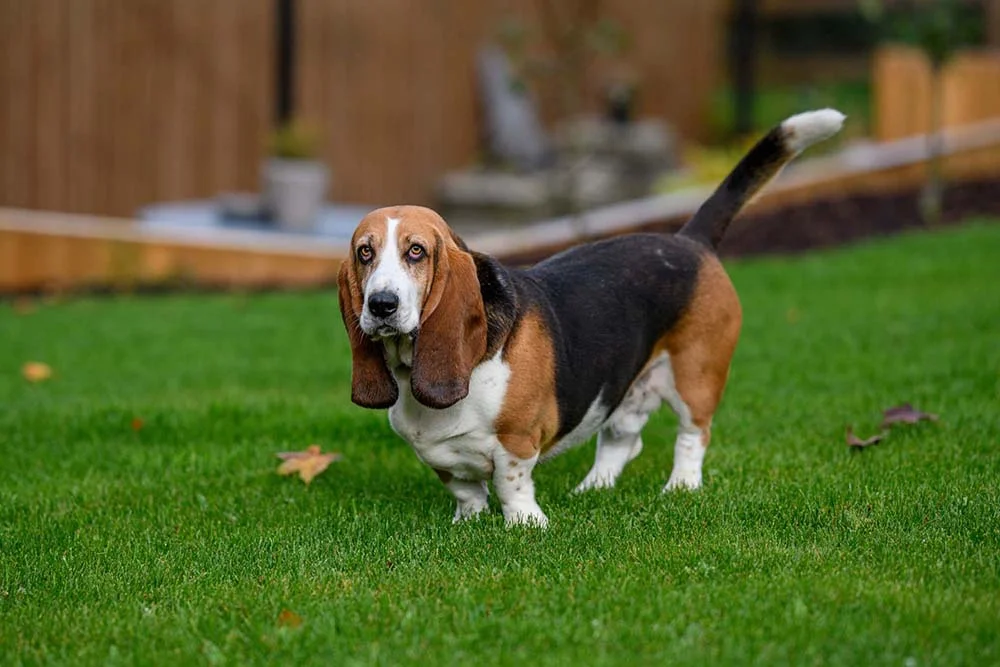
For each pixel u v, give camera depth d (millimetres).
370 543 6586
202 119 19391
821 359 10516
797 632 5094
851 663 4840
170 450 8727
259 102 20328
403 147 23281
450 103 24422
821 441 8320
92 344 12617
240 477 8109
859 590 5508
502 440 6402
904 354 10508
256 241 16812
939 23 16859
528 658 4977
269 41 20406
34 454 8719
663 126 26125
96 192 17922
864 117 29141
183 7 18875
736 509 6852
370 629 5277
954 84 21094
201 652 5203
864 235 16453
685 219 17469
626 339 6828
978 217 16828
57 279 16125
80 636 5492
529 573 5883
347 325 6199
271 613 5578
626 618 5324
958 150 19172
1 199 16750
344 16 21578
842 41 37312
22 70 16812
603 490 7402
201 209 19047
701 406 7324
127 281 16266
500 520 6734
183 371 11344
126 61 18125
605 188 22938
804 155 21578
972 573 5746
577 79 25828
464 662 4930
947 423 8391
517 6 25828
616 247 7184
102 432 9242
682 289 7168
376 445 8773
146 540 6883
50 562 6551
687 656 4906
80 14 17422
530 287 6551
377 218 5941
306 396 10156
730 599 5461
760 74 35969
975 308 11844
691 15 29797
